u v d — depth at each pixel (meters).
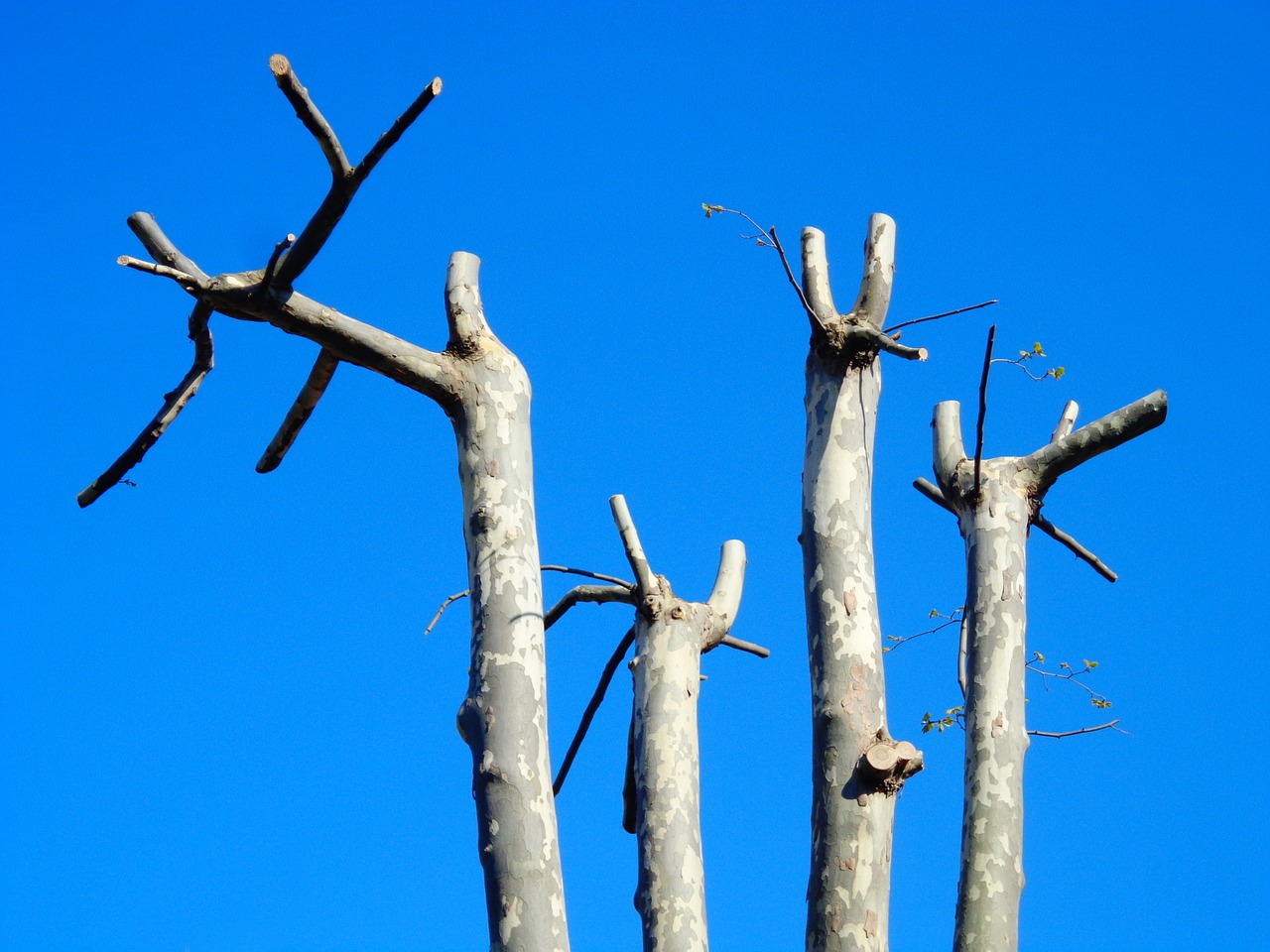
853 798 6.66
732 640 9.11
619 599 9.03
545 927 5.79
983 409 7.43
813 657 7.05
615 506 8.90
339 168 6.12
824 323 7.46
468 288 7.02
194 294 6.46
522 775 6.04
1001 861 6.96
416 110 5.97
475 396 6.74
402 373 6.69
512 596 6.35
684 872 7.94
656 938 7.78
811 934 6.55
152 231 6.66
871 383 7.52
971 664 7.49
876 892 6.52
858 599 7.08
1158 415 7.77
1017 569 7.66
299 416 7.53
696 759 8.40
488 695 6.19
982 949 6.77
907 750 6.74
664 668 8.58
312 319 6.52
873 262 7.63
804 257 7.80
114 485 6.93
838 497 7.26
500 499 6.55
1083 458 7.89
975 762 7.23
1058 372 7.28
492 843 5.94
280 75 5.84
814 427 7.45
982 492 7.84
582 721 9.02
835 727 6.81
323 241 6.38
